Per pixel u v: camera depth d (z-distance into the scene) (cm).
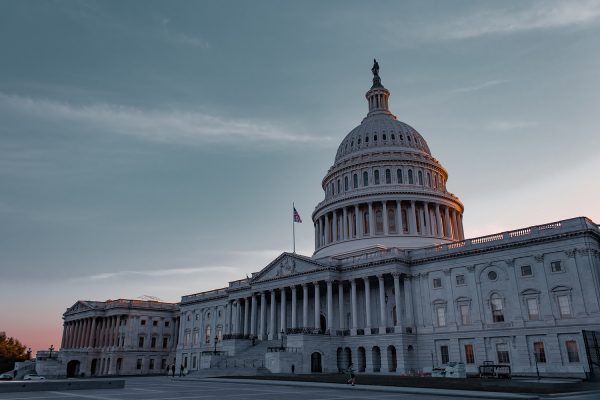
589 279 5841
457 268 7131
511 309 6438
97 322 14000
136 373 12838
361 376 5953
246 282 10112
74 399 2939
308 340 7444
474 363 6600
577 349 5778
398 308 7300
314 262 8400
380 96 12438
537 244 6375
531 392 3591
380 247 8706
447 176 11388
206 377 7169
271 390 4134
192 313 12144
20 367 12550
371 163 10650
